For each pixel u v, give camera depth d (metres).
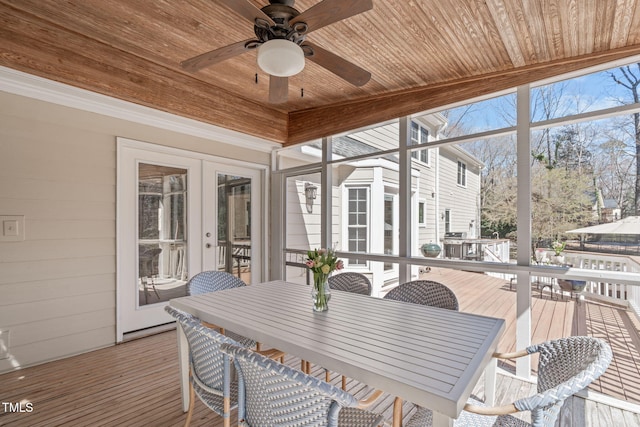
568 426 1.98
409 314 1.85
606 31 2.17
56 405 2.18
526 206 2.71
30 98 2.73
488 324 1.68
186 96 3.55
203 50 2.93
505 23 2.16
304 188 4.74
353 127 3.98
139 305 3.48
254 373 1.21
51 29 2.63
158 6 2.29
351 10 1.57
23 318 2.69
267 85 3.73
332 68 2.05
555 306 2.63
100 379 2.53
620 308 2.37
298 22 1.68
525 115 2.73
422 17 2.16
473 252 3.30
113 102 3.15
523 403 1.06
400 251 3.52
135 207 3.45
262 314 1.86
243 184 4.61
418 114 3.45
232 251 4.43
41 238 2.79
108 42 2.86
